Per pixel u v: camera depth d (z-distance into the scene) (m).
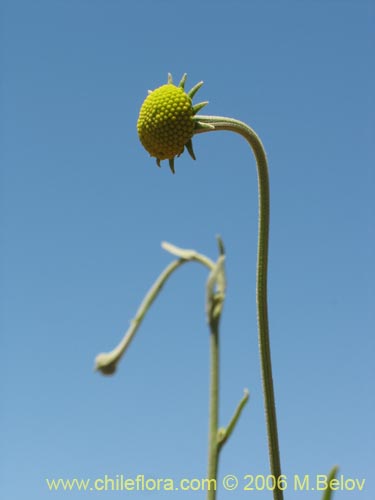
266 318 0.16
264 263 0.16
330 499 0.13
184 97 0.17
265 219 0.16
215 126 0.17
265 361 0.16
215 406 0.23
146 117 0.17
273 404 0.16
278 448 0.16
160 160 0.17
